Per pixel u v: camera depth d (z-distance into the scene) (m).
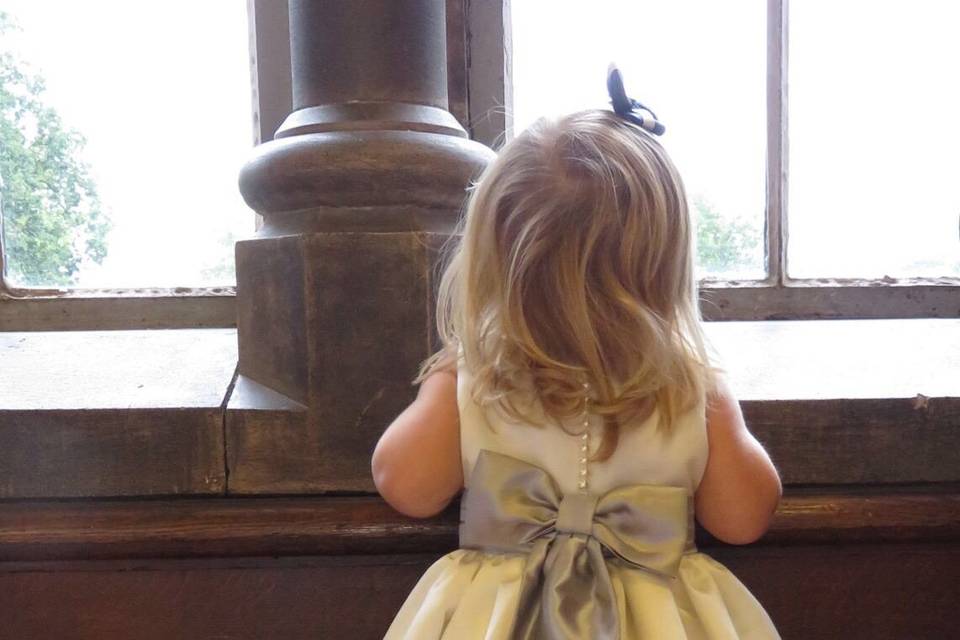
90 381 1.04
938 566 1.03
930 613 1.03
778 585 1.02
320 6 1.00
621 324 0.81
